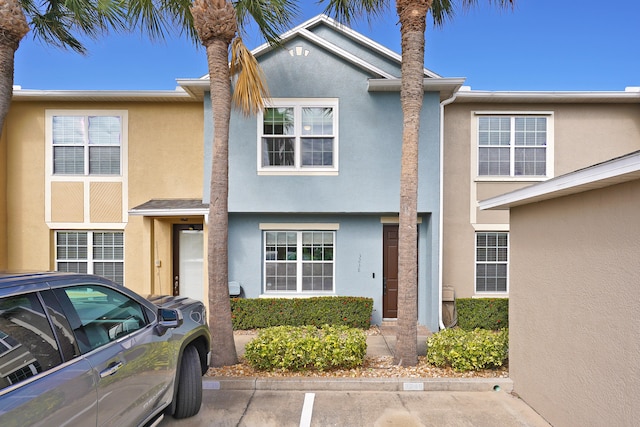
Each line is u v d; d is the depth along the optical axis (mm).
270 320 7773
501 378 4863
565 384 3635
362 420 4000
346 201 7871
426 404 4371
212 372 5109
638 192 2801
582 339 3396
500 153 8984
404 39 5438
